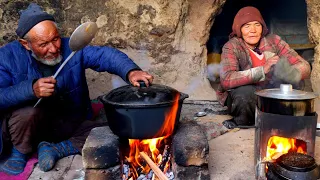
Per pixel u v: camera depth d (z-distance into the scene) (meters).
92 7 3.54
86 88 2.65
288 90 1.92
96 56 2.47
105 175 1.96
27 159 2.34
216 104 3.39
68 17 3.56
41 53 2.24
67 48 2.44
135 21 3.55
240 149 2.49
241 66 2.87
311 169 1.75
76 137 2.51
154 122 1.90
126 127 1.92
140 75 2.16
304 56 4.12
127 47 3.62
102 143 1.96
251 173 2.14
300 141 2.04
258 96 1.97
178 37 3.60
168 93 1.97
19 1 3.49
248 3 4.39
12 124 2.21
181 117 3.10
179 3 3.50
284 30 4.38
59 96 2.42
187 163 1.95
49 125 2.46
